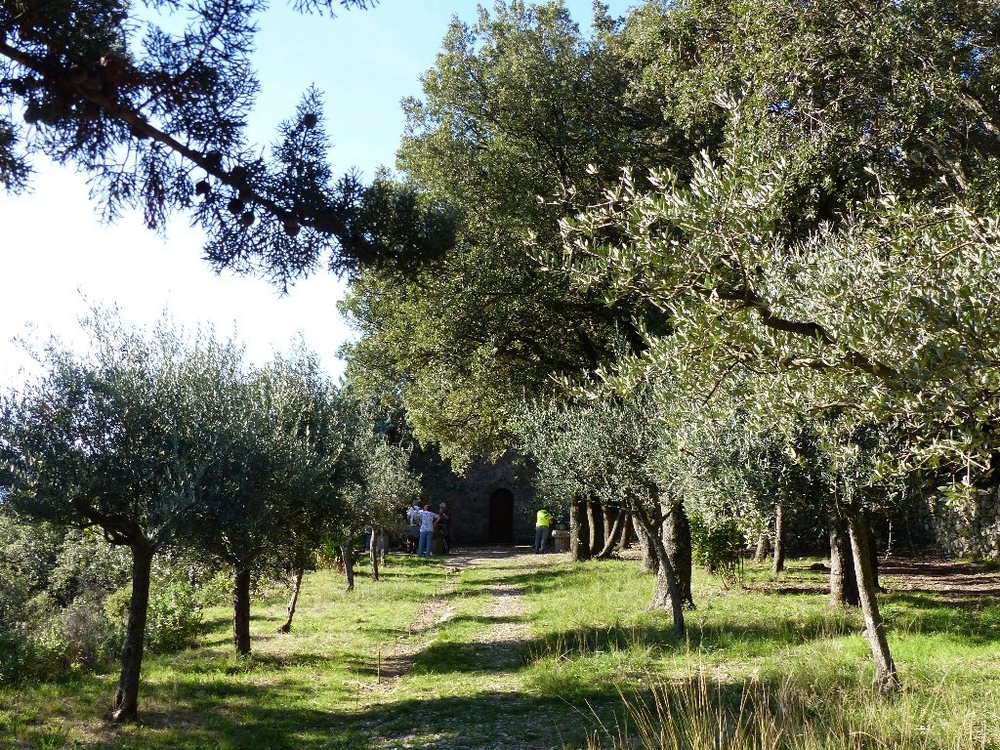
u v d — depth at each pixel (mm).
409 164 20609
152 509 8977
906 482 8094
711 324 4586
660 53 15578
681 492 11703
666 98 16875
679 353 4863
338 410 14062
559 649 11961
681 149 18469
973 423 4504
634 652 11039
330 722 9219
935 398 4301
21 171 4855
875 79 11555
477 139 20438
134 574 9406
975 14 10836
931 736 6121
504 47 20516
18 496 8750
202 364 10711
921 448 5590
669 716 6652
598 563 27250
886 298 4691
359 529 22000
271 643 14195
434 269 5039
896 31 10766
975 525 20234
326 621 16828
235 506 9594
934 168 11516
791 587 16875
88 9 4590
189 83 4512
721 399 6062
